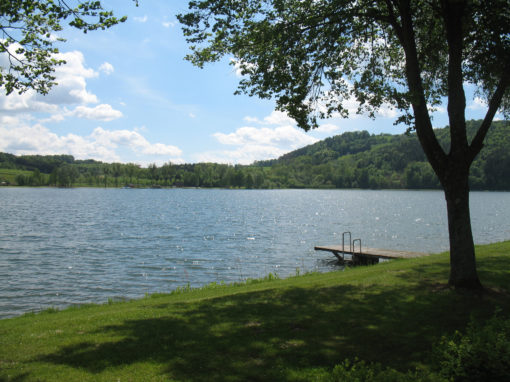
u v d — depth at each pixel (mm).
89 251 29391
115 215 62094
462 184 9617
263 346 6879
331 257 27203
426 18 12469
